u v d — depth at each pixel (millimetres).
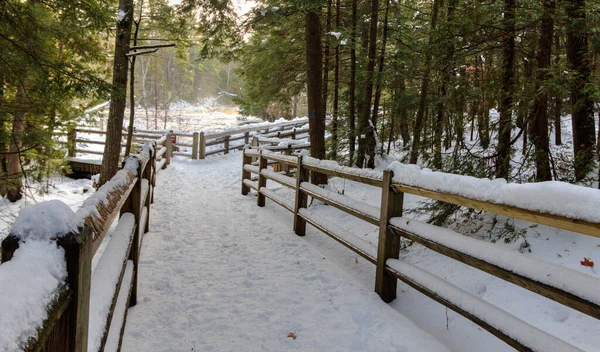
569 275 1628
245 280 3492
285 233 4949
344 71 11109
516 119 4180
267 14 7141
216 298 3119
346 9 9883
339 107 11211
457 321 2562
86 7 6621
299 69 11039
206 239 4723
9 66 5812
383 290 2977
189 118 34438
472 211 4059
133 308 2865
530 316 2455
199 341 2504
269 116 27453
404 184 2756
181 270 3682
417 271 2639
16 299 691
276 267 3814
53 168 8750
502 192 1968
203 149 12922
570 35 4086
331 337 2549
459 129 4688
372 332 2562
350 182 7996
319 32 7145
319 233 4930
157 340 2477
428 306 2830
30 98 6695
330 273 3568
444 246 2363
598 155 3830
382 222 2982
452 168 4477
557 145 6504
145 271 3584
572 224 1604
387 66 9336
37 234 938
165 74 37844
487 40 4570
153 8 9914
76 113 9773
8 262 836
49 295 811
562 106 4352
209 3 7336
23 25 5809
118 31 7855
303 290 3264
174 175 9883
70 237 954
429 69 5562
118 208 2014
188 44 10766
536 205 1766
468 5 5102
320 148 7246
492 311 2020
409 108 9898
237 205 6699
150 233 4789
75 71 5957
